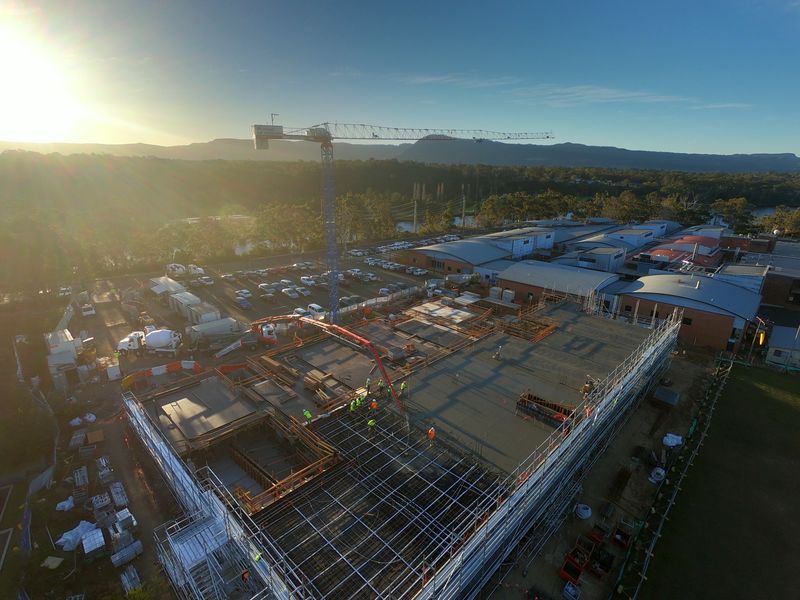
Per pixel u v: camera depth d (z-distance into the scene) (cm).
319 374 3753
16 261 6319
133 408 3325
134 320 6278
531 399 3322
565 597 2497
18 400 3888
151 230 10269
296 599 1812
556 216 16000
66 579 2520
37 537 2780
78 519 2931
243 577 1923
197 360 5247
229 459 3094
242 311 6856
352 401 3266
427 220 14788
